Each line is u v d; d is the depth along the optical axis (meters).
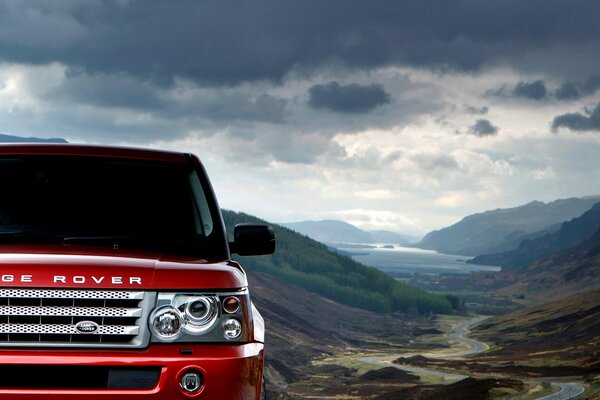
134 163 6.95
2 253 5.41
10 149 6.85
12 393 4.86
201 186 6.96
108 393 4.93
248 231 7.05
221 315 5.28
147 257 5.58
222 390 5.10
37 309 5.03
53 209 6.35
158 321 5.14
